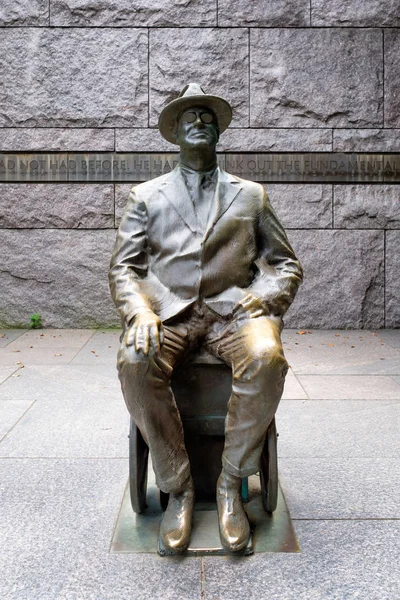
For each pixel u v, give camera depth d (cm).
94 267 830
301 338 764
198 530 263
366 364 612
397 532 266
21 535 266
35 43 810
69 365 606
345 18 816
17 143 818
